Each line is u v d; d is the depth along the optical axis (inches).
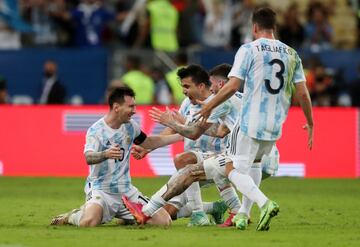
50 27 2834.6
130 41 2792.8
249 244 1064.8
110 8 2955.2
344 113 2301.9
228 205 1286.9
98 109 2279.8
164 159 2262.6
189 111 1315.2
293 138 2290.8
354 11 3157.0
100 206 1270.9
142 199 1299.2
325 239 1118.4
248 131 1191.6
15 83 2674.7
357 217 1434.5
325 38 2925.7
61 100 2613.2
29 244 1066.1
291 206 1616.6
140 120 2240.4
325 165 2294.5
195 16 2859.3
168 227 1252.5
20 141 2283.5
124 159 1284.4
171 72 2635.3
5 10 2824.8
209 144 1310.3
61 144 2276.1
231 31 2834.6
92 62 2674.7
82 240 1101.1
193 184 1289.4
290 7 2859.3
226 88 1186.0
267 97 1193.4
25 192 1867.6
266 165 1288.1
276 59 1196.5
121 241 1090.1
